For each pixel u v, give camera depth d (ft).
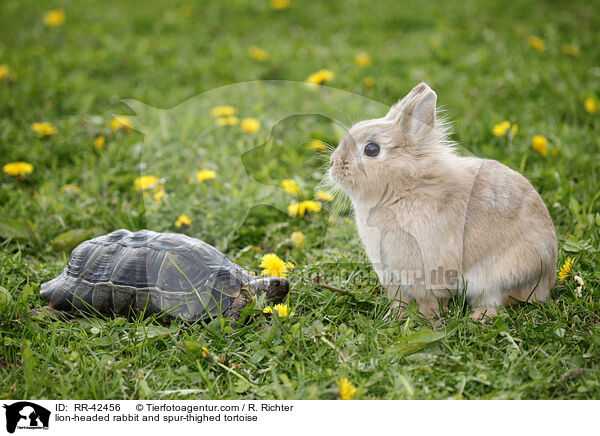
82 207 5.03
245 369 4.11
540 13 8.28
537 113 5.69
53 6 9.05
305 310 4.36
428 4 8.76
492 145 5.32
